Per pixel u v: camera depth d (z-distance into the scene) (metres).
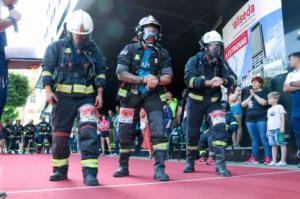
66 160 3.29
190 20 10.02
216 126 3.90
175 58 13.56
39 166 5.41
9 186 2.81
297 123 5.20
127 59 3.59
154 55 3.57
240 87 7.59
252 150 6.31
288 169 4.71
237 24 7.91
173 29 10.70
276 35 6.38
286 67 6.07
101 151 13.40
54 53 3.14
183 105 4.50
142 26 3.60
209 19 9.93
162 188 2.67
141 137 10.27
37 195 2.31
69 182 3.10
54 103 3.03
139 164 6.10
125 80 3.50
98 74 3.24
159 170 3.32
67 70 3.13
